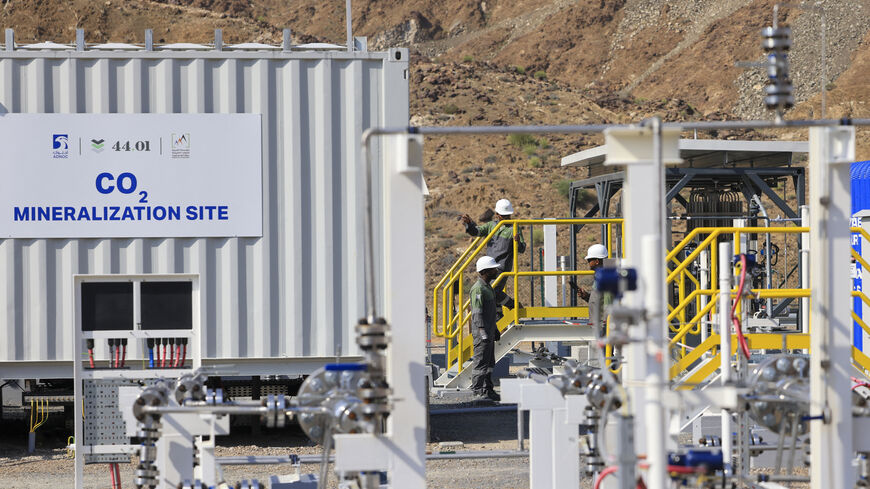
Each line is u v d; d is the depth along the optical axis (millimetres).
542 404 19734
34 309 28609
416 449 14898
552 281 43031
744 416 19375
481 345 36219
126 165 28750
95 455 22156
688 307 39969
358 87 29375
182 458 18812
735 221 36406
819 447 14883
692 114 187375
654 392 12523
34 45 29203
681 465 14992
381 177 29422
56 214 28578
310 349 29234
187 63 28922
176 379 21500
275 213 29188
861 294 29453
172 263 28859
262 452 29188
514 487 24797
